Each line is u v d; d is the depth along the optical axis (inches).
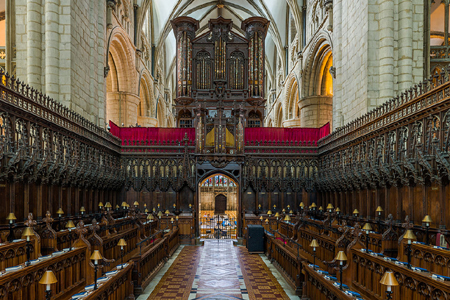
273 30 1701.5
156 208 952.9
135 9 1318.9
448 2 768.9
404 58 669.9
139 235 630.5
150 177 957.8
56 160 561.3
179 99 1168.2
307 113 1268.5
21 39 701.3
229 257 683.4
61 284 325.7
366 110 685.9
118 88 1275.8
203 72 1186.6
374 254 336.8
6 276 244.4
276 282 489.7
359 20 734.5
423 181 468.1
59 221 552.4
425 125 462.9
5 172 438.9
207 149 952.3
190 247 823.7
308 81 1264.8
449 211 424.8
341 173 764.6
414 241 383.9
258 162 972.6
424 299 259.0
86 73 813.9
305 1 1302.9
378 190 611.2
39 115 519.8
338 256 283.1
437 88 422.9
